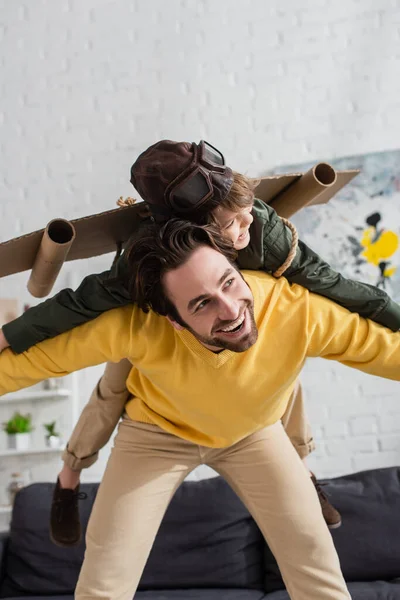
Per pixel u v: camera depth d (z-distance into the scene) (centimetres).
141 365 152
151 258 133
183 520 283
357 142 343
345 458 324
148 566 279
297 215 340
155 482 168
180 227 130
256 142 352
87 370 350
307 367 335
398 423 324
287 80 354
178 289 131
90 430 195
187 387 150
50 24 378
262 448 166
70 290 144
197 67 362
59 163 365
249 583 277
